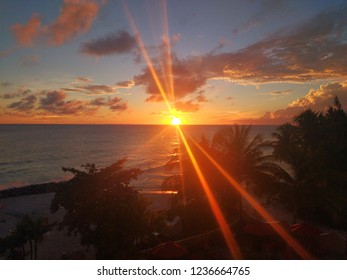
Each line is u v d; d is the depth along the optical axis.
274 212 27.59
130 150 108.25
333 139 27.08
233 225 22.42
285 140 31.14
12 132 192.12
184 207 23.30
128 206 15.86
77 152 99.31
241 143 26.53
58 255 20.42
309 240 17.62
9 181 56.38
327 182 24.50
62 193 17.66
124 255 15.45
